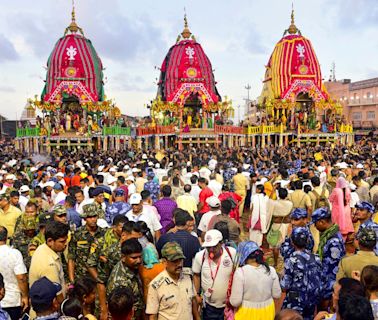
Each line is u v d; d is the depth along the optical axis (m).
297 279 4.80
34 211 6.79
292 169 14.31
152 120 44.16
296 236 4.91
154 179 12.23
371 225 5.94
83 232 5.63
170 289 4.50
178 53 46.62
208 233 5.10
